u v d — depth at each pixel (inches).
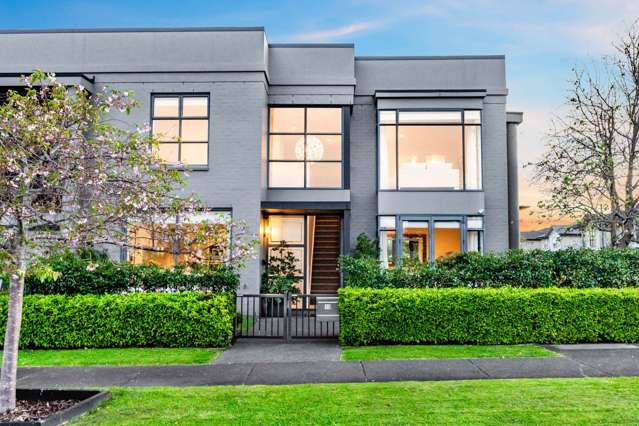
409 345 340.2
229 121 501.7
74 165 215.0
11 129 204.2
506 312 342.0
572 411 199.3
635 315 344.5
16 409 209.5
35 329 336.5
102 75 506.3
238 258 274.1
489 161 557.3
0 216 198.8
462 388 233.8
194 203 264.7
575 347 329.4
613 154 481.1
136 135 233.8
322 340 364.5
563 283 372.5
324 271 564.1
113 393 230.2
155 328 342.0
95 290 358.0
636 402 210.4
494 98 563.8
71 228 213.0
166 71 505.4
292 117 549.0
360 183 558.3
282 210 530.0
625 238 477.1
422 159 541.6
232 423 189.0
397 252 525.3
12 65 507.2
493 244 550.0
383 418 193.2
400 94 542.9
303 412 201.2
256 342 359.3
